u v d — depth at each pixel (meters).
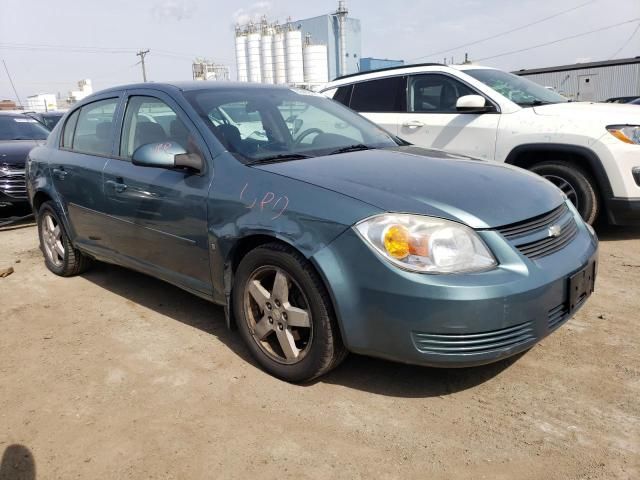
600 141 5.09
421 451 2.41
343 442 2.49
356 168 3.05
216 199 3.11
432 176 2.96
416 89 6.48
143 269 3.87
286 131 3.64
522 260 2.56
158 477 2.31
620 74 32.53
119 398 2.91
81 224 4.44
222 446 2.49
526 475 2.24
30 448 2.53
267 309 3.00
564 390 2.84
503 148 5.64
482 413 2.68
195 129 3.40
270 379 3.04
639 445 2.40
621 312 3.76
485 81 6.05
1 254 5.91
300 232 2.70
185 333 3.68
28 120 9.29
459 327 2.42
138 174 3.69
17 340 3.68
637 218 5.14
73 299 4.41
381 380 3.00
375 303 2.52
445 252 2.47
